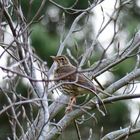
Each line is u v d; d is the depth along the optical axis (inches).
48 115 473.4
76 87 552.4
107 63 542.6
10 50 513.0
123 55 554.3
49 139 512.4
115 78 960.9
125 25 1036.5
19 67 466.9
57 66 604.7
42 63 466.6
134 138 994.7
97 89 525.0
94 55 933.8
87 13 561.6
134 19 1059.3
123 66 963.3
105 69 533.0
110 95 517.7
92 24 995.3
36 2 967.6
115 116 1032.2
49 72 483.8
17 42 457.4
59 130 515.5
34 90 480.4
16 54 478.3
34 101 456.4
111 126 1032.8
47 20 1077.1
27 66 470.0
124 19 1053.2
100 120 1022.4
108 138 534.6
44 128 480.4
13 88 462.3
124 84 536.1
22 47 462.3
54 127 517.0
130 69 965.8
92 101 517.7
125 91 541.3
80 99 941.8
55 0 1026.1
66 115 523.8
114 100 516.4
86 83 547.2
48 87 502.3
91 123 1005.8
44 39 994.7
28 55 450.0
